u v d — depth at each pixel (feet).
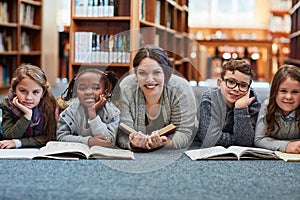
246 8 32.01
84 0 11.02
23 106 8.25
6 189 5.71
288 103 8.19
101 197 5.46
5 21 17.84
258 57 29.07
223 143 8.51
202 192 5.73
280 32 31.04
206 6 32.42
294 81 8.15
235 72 8.48
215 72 10.69
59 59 26.73
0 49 17.33
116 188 5.85
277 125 8.35
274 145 8.14
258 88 19.20
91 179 6.26
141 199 5.42
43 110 8.43
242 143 8.48
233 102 8.54
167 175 6.56
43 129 8.43
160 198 5.47
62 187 5.84
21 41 19.83
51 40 21.94
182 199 5.45
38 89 8.30
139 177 6.42
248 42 25.58
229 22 31.99
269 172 6.79
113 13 10.94
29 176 6.34
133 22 10.90
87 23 11.19
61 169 6.77
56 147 7.84
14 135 8.29
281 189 5.90
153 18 13.70
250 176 6.54
